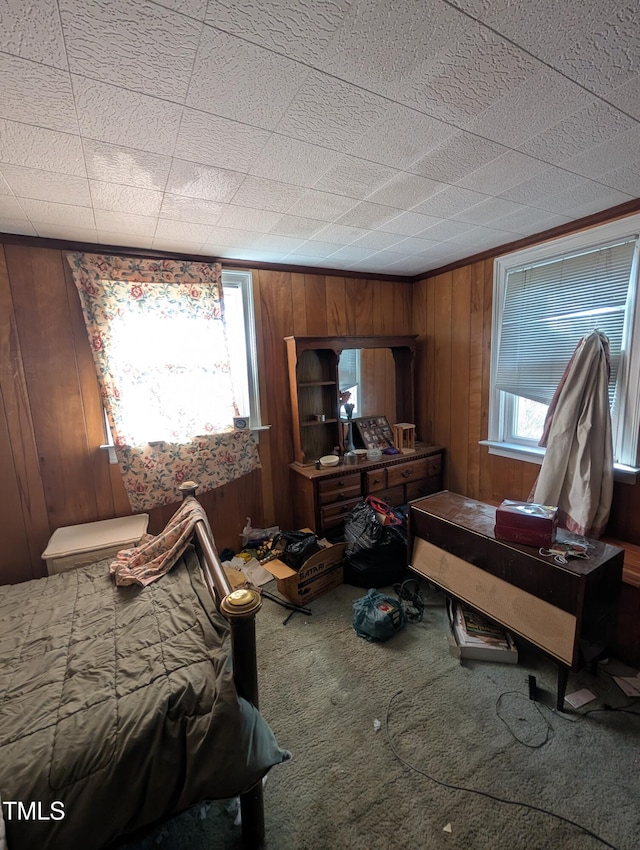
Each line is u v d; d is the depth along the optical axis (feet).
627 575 6.04
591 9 2.87
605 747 4.78
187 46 3.04
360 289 11.10
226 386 9.14
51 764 3.01
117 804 3.07
